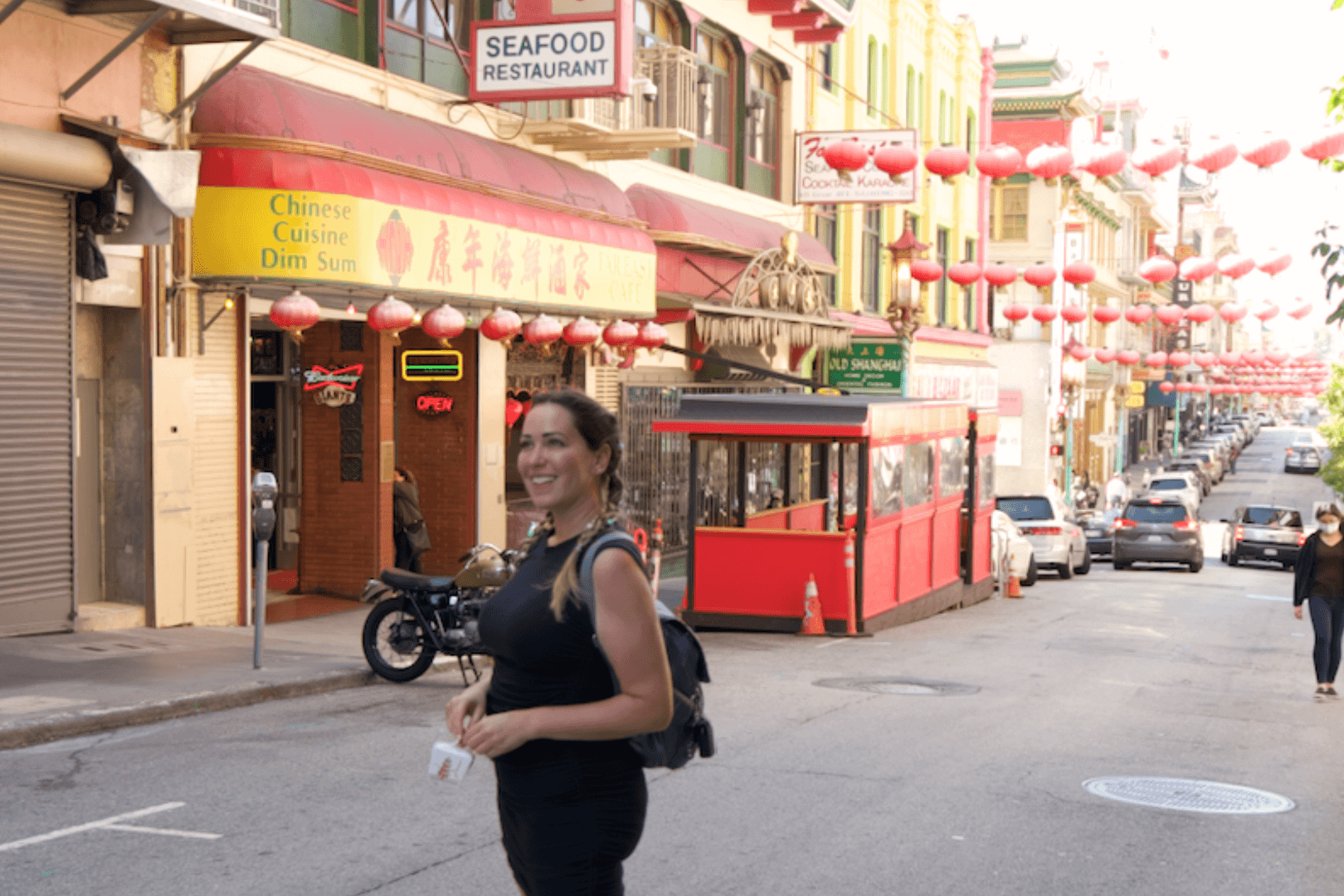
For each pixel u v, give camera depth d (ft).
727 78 89.56
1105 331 226.38
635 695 10.70
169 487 44.47
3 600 39.19
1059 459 181.88
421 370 61.77
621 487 11.37
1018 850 21.97
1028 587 91.61
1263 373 204.95
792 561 55.88
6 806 23.04
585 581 10.72
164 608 44.50
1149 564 118.21
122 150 39.86
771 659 46.52
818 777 26.73
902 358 107.45
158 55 43.14
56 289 40.37
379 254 46.85
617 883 11.45
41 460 40.19
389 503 57.11
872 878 20.16
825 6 92.07
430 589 37.63
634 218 68.23
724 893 19.25
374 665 37.99
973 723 34.04
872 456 56.29
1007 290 180.55
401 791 24.62
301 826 22.08
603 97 56.95
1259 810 25.45
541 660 10.91
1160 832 23.49
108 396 44.09
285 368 57.11
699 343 84.43
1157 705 38.70
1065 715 35.96
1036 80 180.24
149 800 23.61
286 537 57.62
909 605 62.49
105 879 19.12
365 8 54.13
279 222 44.11
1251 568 118.52
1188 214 305.53
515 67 56.80
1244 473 297.53
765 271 79.71
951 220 136.67
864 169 93.50
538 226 57.67
